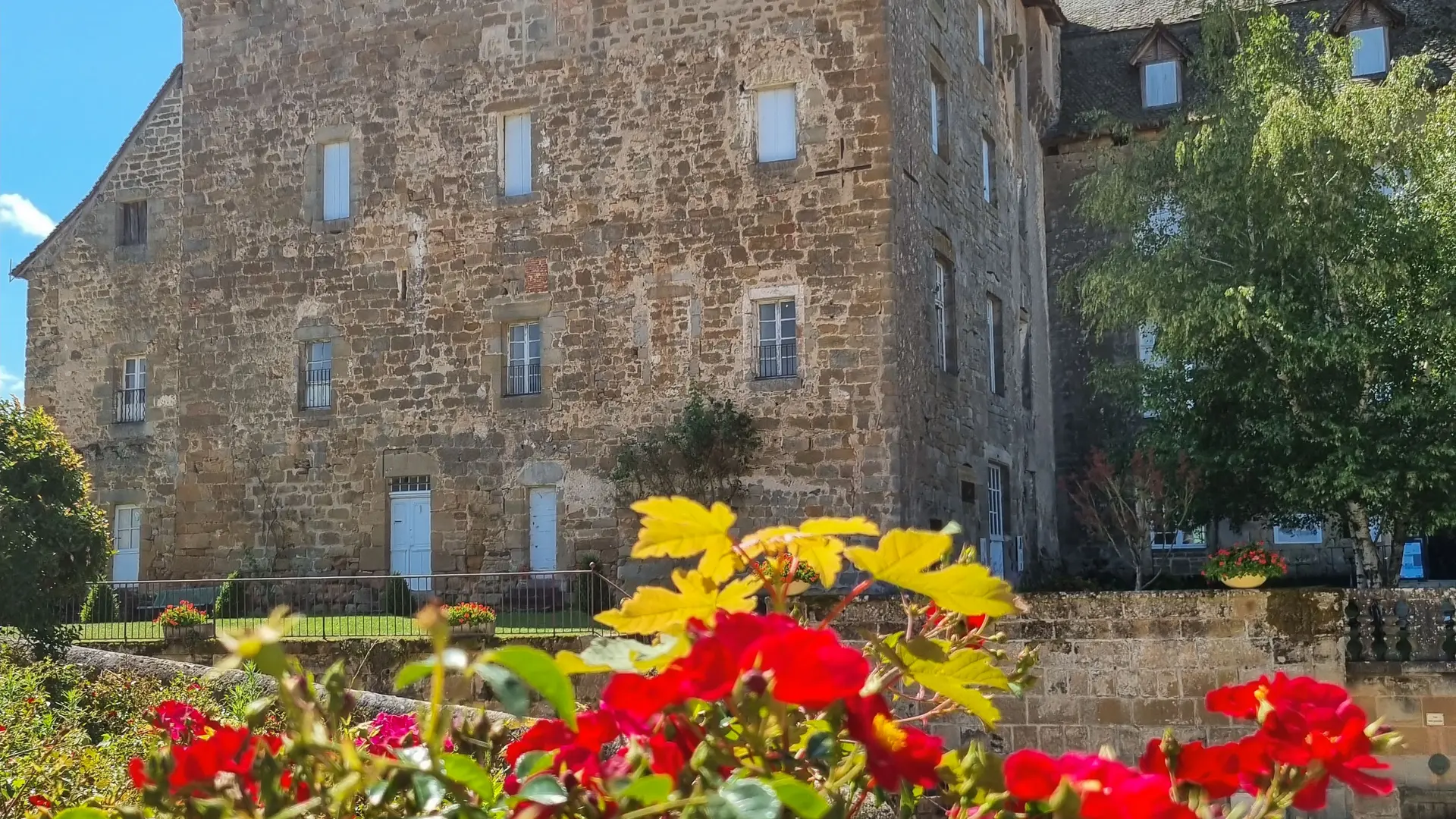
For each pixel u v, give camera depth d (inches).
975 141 899.4
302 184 855.1
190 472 860.0
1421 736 511.5
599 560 756.6
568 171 792.9
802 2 751.1
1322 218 741.3
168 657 637.3
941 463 778.2
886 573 71.4
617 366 768.9
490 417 794.2
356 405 826.2
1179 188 808.9
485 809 72.7
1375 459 733.9
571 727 62.7
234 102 876.0
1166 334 785.6
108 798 178.2
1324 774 69.0
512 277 799.1
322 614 808.3
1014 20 1033.5
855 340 719.7
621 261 775.7
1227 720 529.0
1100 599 548.1
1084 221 1074.7
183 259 876.0
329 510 824.3
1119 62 1121.4
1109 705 542.9
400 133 834.8
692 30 773.9
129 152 943.0
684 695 62.6
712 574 75.7
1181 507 840.9
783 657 61.5
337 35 854.5
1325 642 525.3
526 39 810.2
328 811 69.9
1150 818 58.1
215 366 861.8
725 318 748.6
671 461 745.6
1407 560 987.9
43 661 433.7
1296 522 842.8
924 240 778.8
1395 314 742.5
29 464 558.3
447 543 794.2
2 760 229.1
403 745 106.5
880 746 66.2
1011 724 550.6
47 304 946.7
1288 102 731.4
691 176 765.3
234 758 72.3
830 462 715.4
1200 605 538.9
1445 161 735.7
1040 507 1003.3
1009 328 951.6
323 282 842.8
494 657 61.5
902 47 763.4
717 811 58.7
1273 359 748.6
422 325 816.9
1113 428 1049.5
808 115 743.1
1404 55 923.4
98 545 570.6
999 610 70.5
